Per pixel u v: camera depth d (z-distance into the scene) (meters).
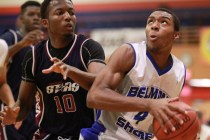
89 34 13.73
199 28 14.12
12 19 14.95
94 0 14.84
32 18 5.64
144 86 3.48
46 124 4.11
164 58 3.52
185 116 3.19
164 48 3.45
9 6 14.92
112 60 3.36
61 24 3.92
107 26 14.78
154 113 3.03
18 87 5.35
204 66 13.51
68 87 3.98
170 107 3.03
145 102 3.08
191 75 13.43
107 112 3.64
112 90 3.22
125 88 3.47
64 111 4.03
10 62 5.34
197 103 10.83
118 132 3.59
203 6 14.52
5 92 4.64
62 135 4.04
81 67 3.98
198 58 13.67
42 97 4.11
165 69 3.53
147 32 3.46
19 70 5.36
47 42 4.12
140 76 3.45
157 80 3.50
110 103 3.14
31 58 4.09
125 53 3.40
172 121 3.06
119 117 3.57
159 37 3.39
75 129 4.04
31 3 5.68
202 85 11.21
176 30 3.49
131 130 3.59
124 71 3.41
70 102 4.01
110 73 3.30
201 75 13.46
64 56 4.01
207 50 13.48
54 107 4.05
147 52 3.49
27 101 4.24
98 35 13.61
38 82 4.10
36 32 5.16
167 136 3.21
